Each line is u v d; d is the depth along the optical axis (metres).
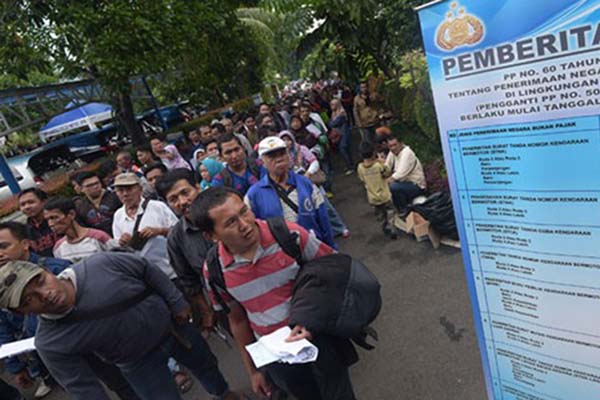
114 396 3.37
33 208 3.46
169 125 17.94
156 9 8.54
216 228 1.56
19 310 1.62
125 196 3.04
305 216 2.68
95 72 9.01
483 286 1.50
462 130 1.32
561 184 1.16
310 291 1.64
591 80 1.03
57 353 1.85
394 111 8.79
